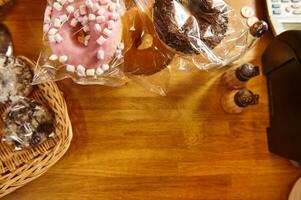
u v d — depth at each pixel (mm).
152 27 431
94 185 484
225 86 522
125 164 493
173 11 416
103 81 443
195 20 423
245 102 487
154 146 501
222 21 435
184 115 511
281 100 479
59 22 398
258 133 520
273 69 496
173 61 478
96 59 399
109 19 398
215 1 432
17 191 470
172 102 512
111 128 497
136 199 489
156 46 438
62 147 456
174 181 498
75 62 400
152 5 431
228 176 506
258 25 460
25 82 465
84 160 488
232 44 472
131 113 503
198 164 504
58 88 479
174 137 505
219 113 518
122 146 496
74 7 401
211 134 512
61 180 480
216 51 458
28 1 500
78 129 493
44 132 449
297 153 459
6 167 453
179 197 496
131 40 431
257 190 508
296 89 442
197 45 420
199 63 459
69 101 496
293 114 453
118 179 489
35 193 473
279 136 489
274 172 514
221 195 503
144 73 460
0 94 458
